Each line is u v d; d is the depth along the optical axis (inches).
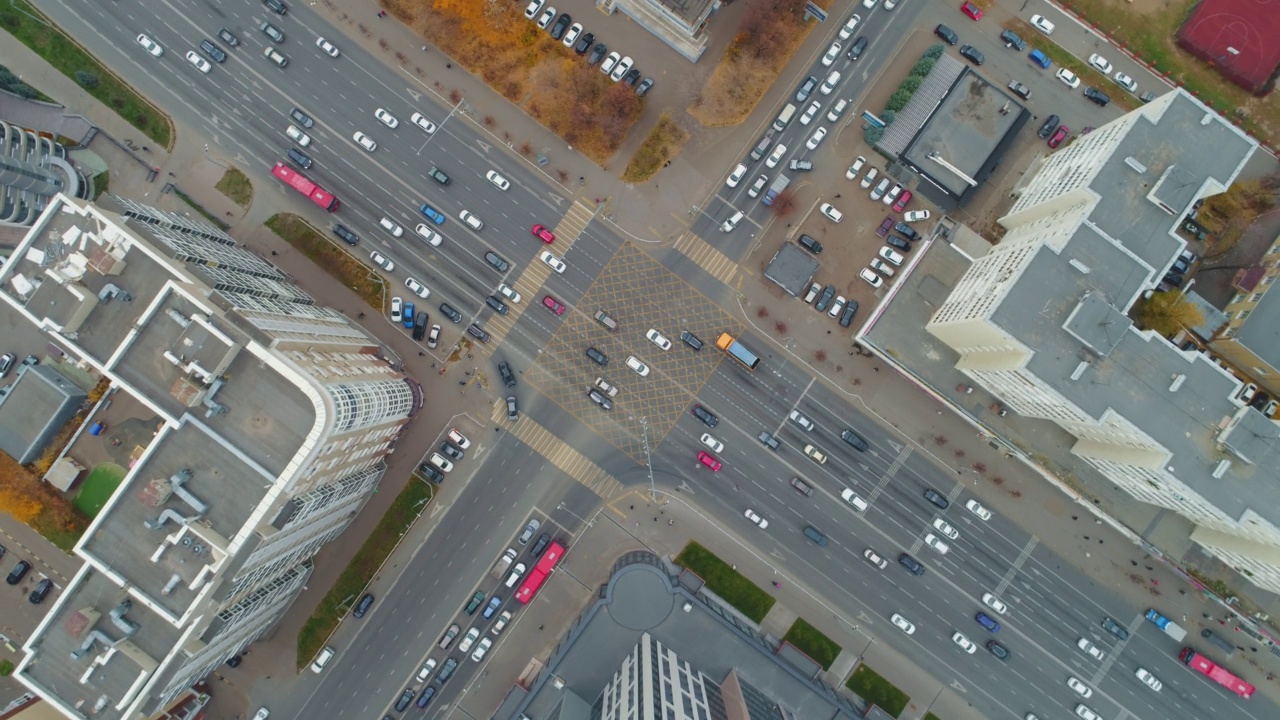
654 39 4224.9
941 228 4087.1
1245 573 3823.8
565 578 4224.9
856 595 4212.6
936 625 4195.4
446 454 4217.5
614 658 3991.1
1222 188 3390.7
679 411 4234.7
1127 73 4180.6
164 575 3154.5
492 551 4237.2
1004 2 4195.4
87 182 4180.6
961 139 4094.5
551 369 4247.0
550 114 4242.1
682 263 4254.4
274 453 3176.7
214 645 3425.2
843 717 3934.5
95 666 3169.3
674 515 4229.8
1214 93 4156.0
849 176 4192.9
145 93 4222.4
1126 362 3302.2
